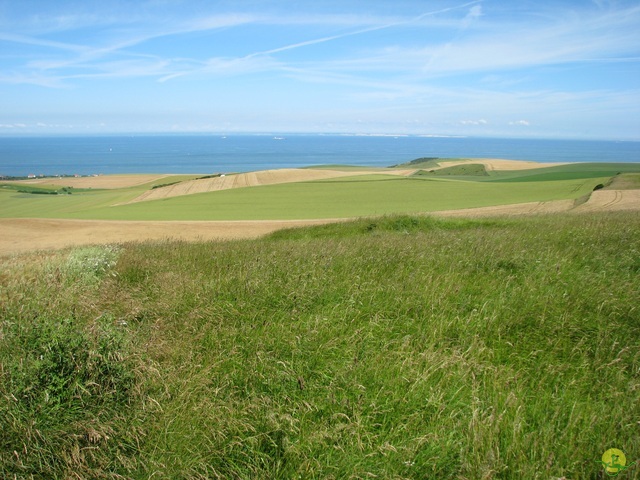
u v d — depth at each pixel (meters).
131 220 39.09
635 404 3.60
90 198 79.31
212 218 40.03
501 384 4.02
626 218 14.69
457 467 3.12
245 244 11.55
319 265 7.43
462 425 3.47
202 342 4.85
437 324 5.14
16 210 63.88
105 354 4.12
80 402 3.67
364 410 3.71
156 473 3.08
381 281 6.66
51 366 3.85
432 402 3.70
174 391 3.89
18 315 5.02
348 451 3.23
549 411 3.69
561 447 3.23
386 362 4.34
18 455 3.12
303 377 4.16
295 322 5.25
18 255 15.46
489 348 4.77
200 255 9.32
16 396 3.57
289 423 3.51
